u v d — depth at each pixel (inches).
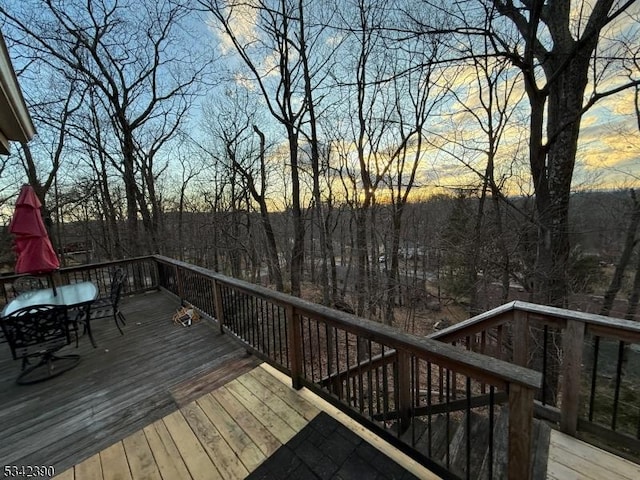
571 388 74.0
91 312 160.9
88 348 140.6
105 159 455.2
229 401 96.8
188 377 113.0
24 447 80.7
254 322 129.4
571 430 74.9
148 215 441.7
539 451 71.3
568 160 192.7
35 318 109.9
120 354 133.6
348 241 483.2
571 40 179.3
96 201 547.2
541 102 189.9
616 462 67.0
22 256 135.2
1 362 132.3
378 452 74.2
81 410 95.7
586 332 71.3
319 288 510.6
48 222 360.8
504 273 246.4
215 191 553.3
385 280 390.0
